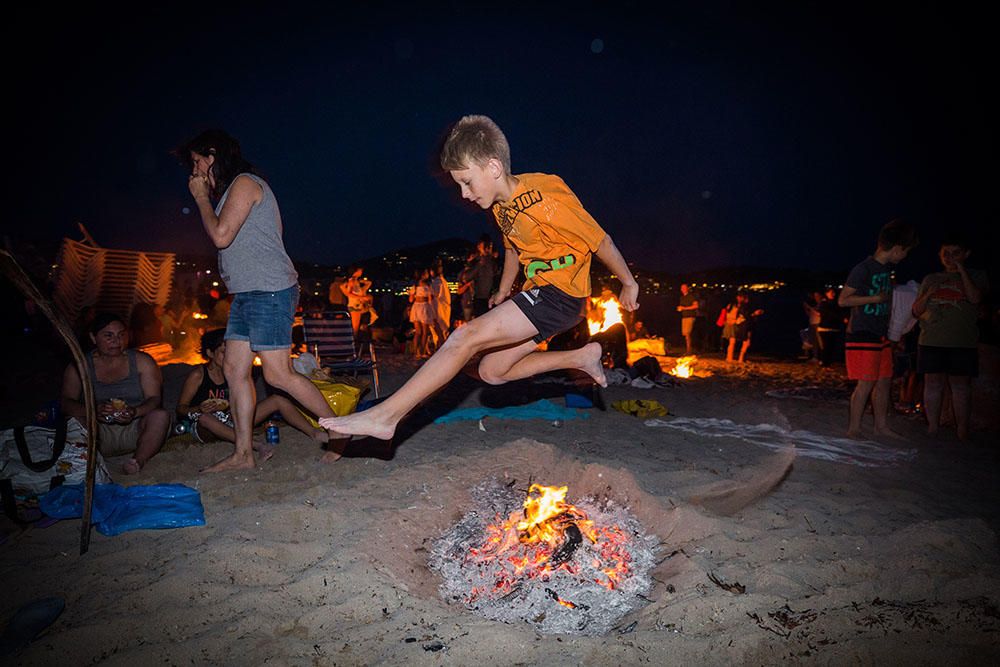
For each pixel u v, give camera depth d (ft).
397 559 11.30
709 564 10.95
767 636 8.66
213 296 46.73
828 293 45.14
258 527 12.14
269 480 15.03
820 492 15.10
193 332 47.42
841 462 18.02
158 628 8.91
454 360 9.59
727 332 48.91
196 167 14.30
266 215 14.60
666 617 9.36
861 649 8.31
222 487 14.46
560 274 9.87
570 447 18.80
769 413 25.40
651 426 21.98
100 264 45.65
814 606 9.43
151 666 8.07
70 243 43.60
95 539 11.74
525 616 9.95
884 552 11.41
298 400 15.65
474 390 28.73
